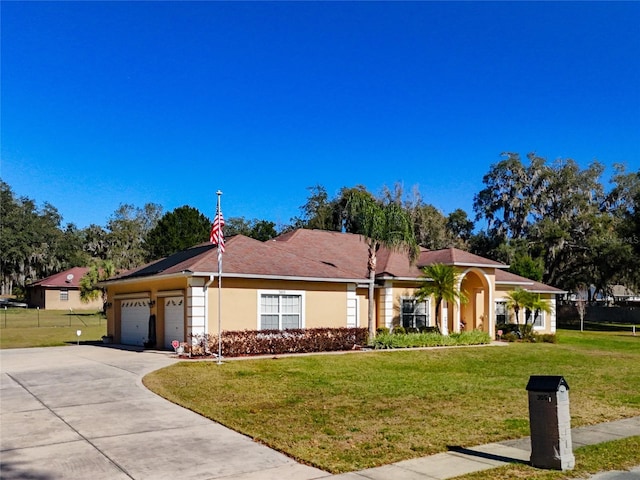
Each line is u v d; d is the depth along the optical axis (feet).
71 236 258.78
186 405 36.01
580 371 58.70
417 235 171.12
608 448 27.09
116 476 22.50
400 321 86.94
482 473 22.91
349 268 87.15
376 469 23.54
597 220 159.94
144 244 224.74
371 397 40.45
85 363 56.13
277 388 43.70
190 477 22.41
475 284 99.55
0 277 233.35
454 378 51.75
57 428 30.30
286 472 23.08
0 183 247.50
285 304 71.15
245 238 78.33
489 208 173.88
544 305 96.37
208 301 65.31
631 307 185.16
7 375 48.96
